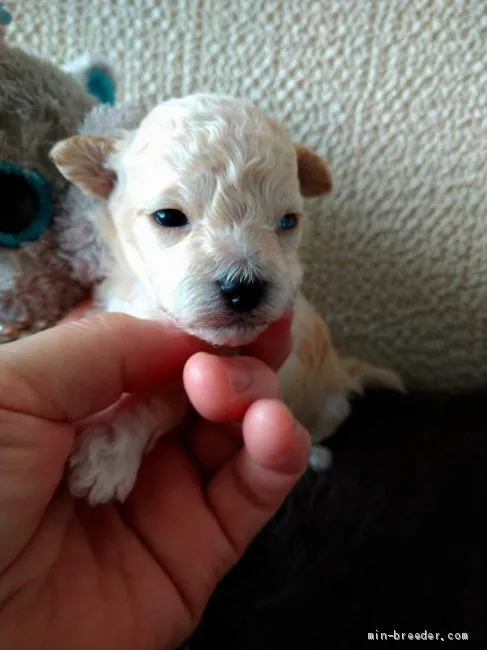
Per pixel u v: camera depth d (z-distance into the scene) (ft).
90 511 0.40
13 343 0.35
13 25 0.70
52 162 0.51
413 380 0.81
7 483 0.32
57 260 0.53
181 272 0.38
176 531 0.41
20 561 0.34
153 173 0.41
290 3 0.72
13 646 0.33
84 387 0.35
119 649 0.36
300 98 0.74
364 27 0.72
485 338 0.78
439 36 0.72
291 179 0.43
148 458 0.44
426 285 0.78
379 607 0.50
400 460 0.64
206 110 0.42
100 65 0.62
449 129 0.73
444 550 0.54
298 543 0.55
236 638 0.49
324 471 0.63
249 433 0.34
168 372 0.40
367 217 0.77
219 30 0.72
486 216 0.74
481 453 0.63
